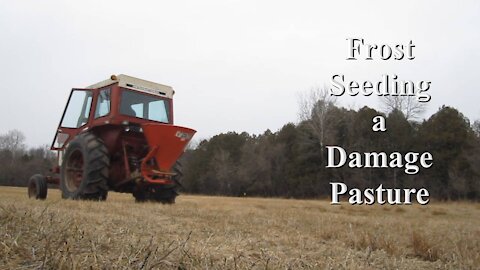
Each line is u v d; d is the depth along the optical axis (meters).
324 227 5.20
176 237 3.41
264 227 4.87
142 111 8.27
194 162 57.38
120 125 7.81
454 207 18.42
